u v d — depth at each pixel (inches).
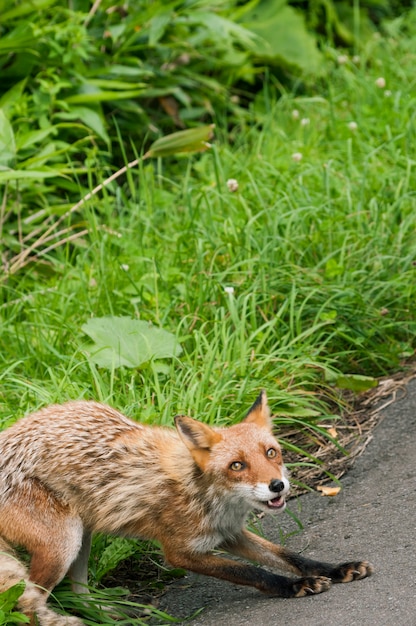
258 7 724.0
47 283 476.1
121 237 501.4
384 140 591.5
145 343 404.2
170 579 329.7
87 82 565.9
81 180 582.9
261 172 552.4
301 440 392.2
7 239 500.4
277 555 307.9
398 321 459.8
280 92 711.7
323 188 532.4
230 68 678.5
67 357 400.2
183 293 446.9
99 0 584.4
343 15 808.9
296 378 417.7
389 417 401.1
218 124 661.9
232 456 290.7
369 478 364.2
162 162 612.4
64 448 305.9
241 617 289.0
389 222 494.6
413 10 838.5
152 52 628.4
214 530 301.9
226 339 404.5
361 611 272.4
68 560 296.0
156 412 370.0
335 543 323.0
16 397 390.3
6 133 490.0
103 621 295.3
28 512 296.0
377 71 719.1
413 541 309.3
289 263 462.3
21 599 279.0
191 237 488.4
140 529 309.3
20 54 561.9
